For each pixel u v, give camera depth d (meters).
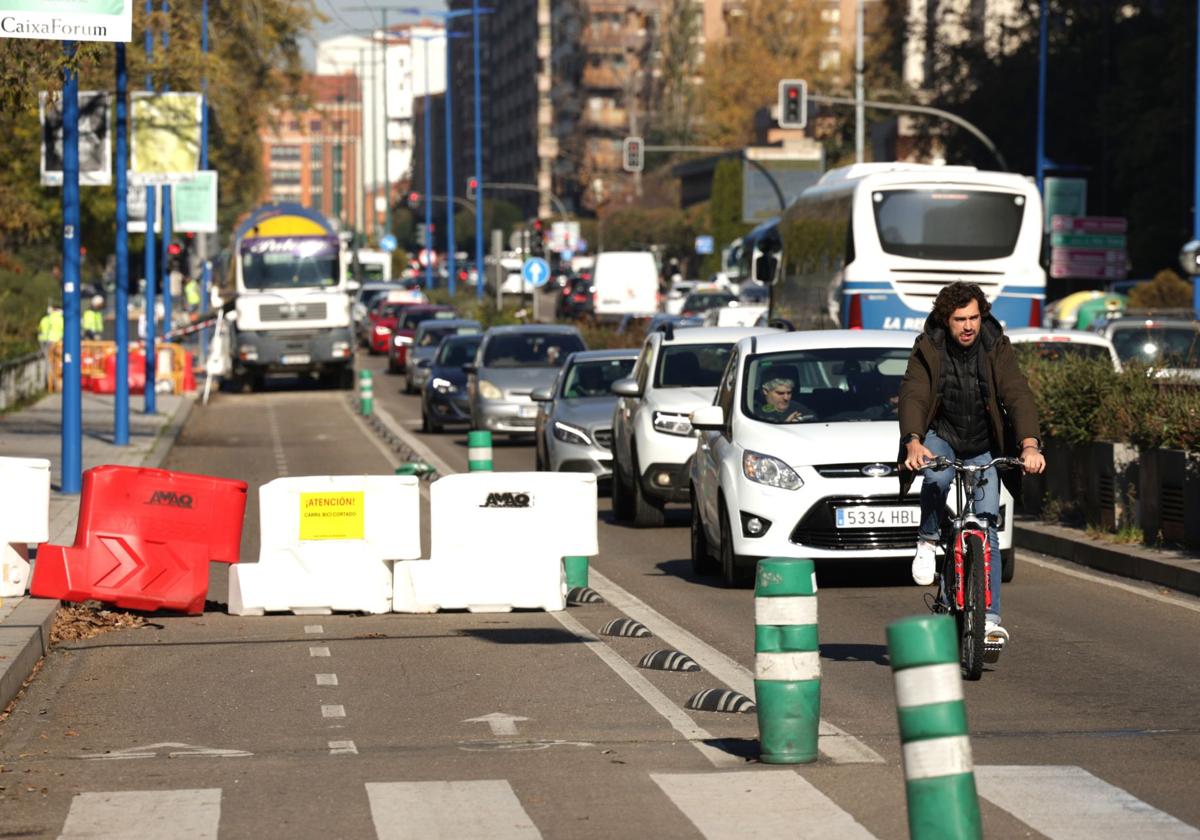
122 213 92.50
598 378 71.00
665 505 59.72
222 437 105.88
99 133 71.75
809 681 24.72
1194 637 35.44
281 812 22.33
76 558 39.88
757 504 42.66
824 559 42.38
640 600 42.53
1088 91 198.12
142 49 112.00
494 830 21.33
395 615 40.66
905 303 85.25
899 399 31.02
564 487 41.22
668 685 31.39
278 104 167.38
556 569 41.03
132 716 29.16
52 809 22.61
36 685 31.98
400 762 25.30
